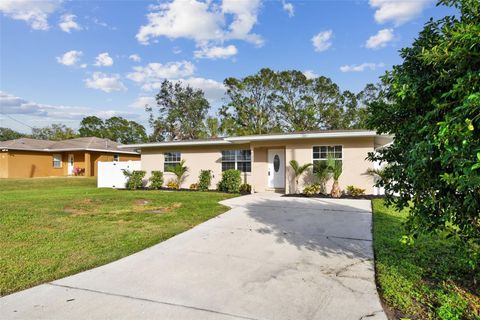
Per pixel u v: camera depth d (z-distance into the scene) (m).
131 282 3.63
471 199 2.31
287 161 13.05
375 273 3.86
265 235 5.88
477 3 2.36
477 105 1.98
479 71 2.12
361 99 32.09
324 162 11.80
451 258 4.15
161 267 4.15
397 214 7.82
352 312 2.88
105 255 4.64
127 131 54.00
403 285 3.38
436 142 2.26
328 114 32.12
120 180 17.47
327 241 5.43
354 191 11.66
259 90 33.75
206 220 7.31
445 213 2.58
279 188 14.04
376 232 5.89
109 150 28.19
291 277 3.77
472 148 2.12
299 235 5.86
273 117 34.09
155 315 2.84
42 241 5.39
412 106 2.84
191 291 3.38
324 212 8.29
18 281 3.63
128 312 2.89
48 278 3.75
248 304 3.06
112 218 7.52
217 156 15.34
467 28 2.16
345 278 3.72
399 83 2.83
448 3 2.56
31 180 22.39
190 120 38.31
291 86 33.41
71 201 10.44
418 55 2.56
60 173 29.22
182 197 11.77
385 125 3.22
